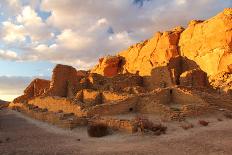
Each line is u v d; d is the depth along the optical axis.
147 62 68.12
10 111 46.69
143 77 46.91
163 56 67.00
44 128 27.50
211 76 55.69
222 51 56.62
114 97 32.50
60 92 44.03
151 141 19.23
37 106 41.59
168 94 31.56
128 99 28.97
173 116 24.64
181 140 18.77
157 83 42.94
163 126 22.25
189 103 30.09
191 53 63.03
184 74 40.28
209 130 21.14
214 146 16.91
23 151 17.86
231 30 56.88
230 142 17.53
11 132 25.62
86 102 34.44
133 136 21.00
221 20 58.44
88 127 24.73
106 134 22.55
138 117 24.83
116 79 46.06
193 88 33.78
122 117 26.91
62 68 44.78
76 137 22.30
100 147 18.53
